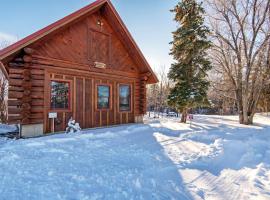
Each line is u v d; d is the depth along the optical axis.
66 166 4.73
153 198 3.37
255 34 16.62
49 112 9.15
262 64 16.78
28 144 6.58
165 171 4.63
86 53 10.75
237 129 11.41
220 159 5.66
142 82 13.70
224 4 16.75
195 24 14.87
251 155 6.17
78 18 9.97
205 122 16.89
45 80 9.05
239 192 3.75
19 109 8.23
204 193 3.66
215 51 17.64
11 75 8.13
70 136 7.89
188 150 6.49
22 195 3.33
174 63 15.74
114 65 12.17
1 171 4.35
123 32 11.78
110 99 11.91
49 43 9.23
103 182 3.89
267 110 26.88
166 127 11.42
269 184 4.15
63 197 3.28
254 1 16.48
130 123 13.02
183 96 14.79
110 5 10.78
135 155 5.75
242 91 17.02
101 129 10.21
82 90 10.52
